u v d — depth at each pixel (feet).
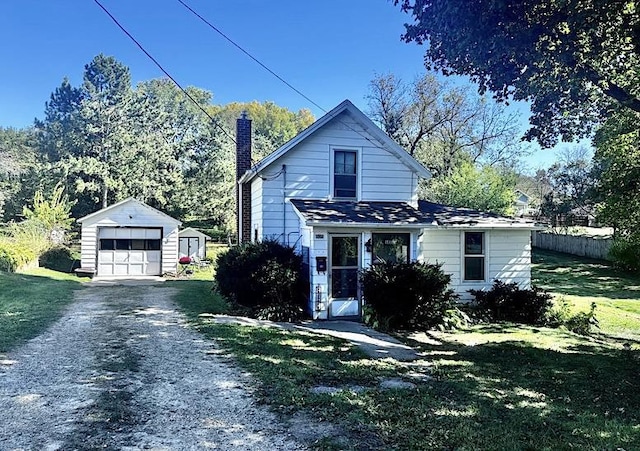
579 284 70.85
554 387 22.00
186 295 50.01
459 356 28.12
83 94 138.51
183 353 25.29
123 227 80.64
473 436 15.10
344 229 40.52
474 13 26.17
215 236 138.51
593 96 37.14
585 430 16.05
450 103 117.80
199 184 137.08
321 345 28.91
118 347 26.40
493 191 94.58
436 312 36.91
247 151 57.31
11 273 67.62
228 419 16.17
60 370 21.68
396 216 41.75
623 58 32.24
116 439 14.35
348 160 46.14
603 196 55.62
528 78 30.48
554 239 114.21
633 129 47.47
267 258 39.11
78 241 121.08
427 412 17.31
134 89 157.38
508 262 47.83
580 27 25.75
